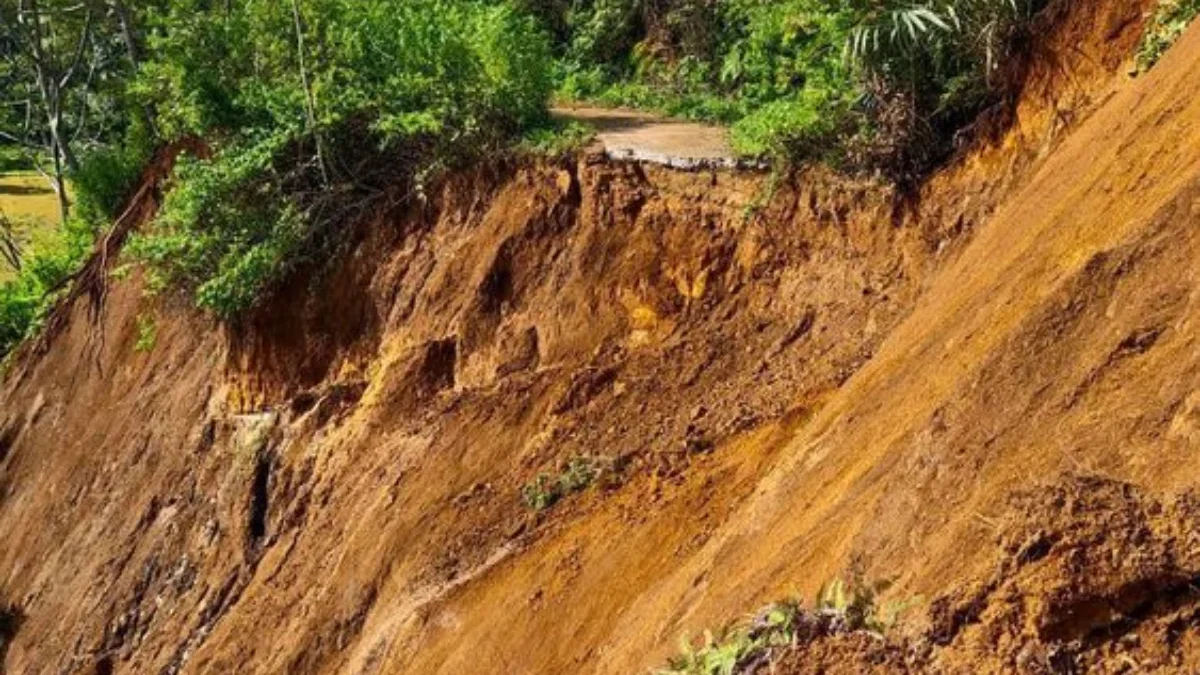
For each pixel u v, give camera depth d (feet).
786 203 31.86
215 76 46.85
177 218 43.65
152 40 49.34
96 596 45.83
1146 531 12.56
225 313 43.06
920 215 29.09
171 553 43.68
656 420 30.71
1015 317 17.60
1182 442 13.17
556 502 30.45
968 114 29.89
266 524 40.11
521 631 26.37
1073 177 21.33
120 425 51.49
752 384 29.81
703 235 33.35
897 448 17.56
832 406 23.47
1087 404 14.58
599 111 48.85
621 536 26.71
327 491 37.88
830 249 30.81
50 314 65.41
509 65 40.63
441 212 39.93
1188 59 19.70
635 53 58.90
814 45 35.50
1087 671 12.00
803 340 29.94
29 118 110.01
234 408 44.04
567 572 26.96
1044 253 19.03
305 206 42.78
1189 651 11.65
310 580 35.63
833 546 16.93
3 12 104.88
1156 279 15.20
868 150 30.55
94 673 43.09
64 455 55.21
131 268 51.08
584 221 35.73
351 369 40.96
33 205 133.80
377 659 29.96
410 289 39.52
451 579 30.35
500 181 38.58
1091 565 12.50
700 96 49.32
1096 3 26.78
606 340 33.99
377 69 43.39
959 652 12.96
